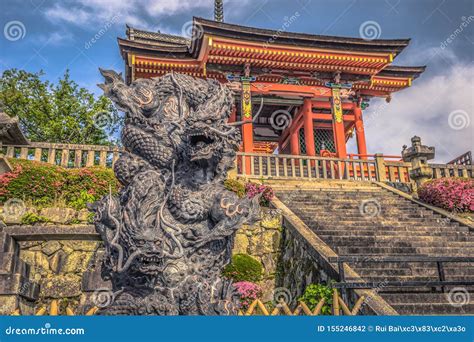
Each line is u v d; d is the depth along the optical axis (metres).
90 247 8.03
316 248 7.42
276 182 13.88
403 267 7.57
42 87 19.81
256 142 26.30
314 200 12.06
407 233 9.46
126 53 17.00
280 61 17.83
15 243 7.62
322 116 21.19
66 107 19.42
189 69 18.06
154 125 3.71
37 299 7.36
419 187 12.93
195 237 3.46
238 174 14.02
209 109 3.74
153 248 3.18
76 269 7.82
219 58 17.25
